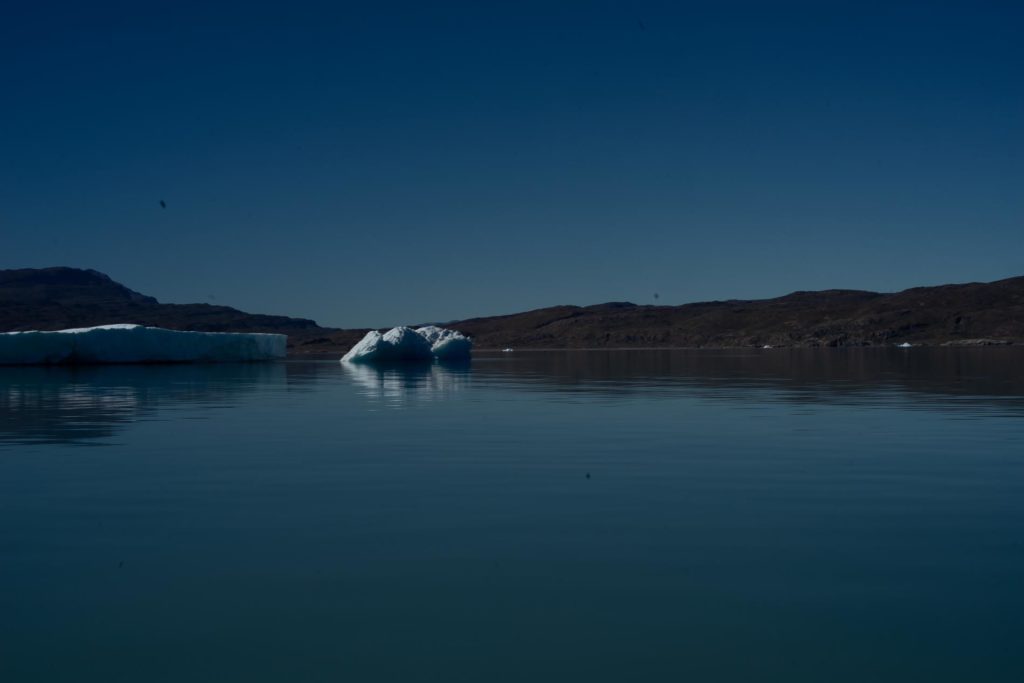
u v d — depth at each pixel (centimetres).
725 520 723
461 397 2111
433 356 5484
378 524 719
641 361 5122
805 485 870
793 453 1087
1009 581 561
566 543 656
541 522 721
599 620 505
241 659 461
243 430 1396
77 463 1042
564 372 3584
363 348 5178
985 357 4944
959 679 430
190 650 472
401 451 1131
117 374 3566
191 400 2062
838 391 2188
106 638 488
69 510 778
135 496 838
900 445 1149
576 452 1109
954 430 1308
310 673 444
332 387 2581
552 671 443
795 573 580
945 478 903
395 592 552
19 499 826
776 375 3094
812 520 721
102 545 662
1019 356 5056
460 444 1198
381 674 442
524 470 973
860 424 1405
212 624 505
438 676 439
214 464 1028
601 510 763
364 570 595
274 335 5809
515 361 5375
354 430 1386
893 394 2056
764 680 432
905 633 482
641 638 480
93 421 1551
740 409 1700
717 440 1220
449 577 579
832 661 451
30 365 4453
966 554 618
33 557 632
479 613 517
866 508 764
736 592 546
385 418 1584
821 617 505
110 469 996
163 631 496
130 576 588
